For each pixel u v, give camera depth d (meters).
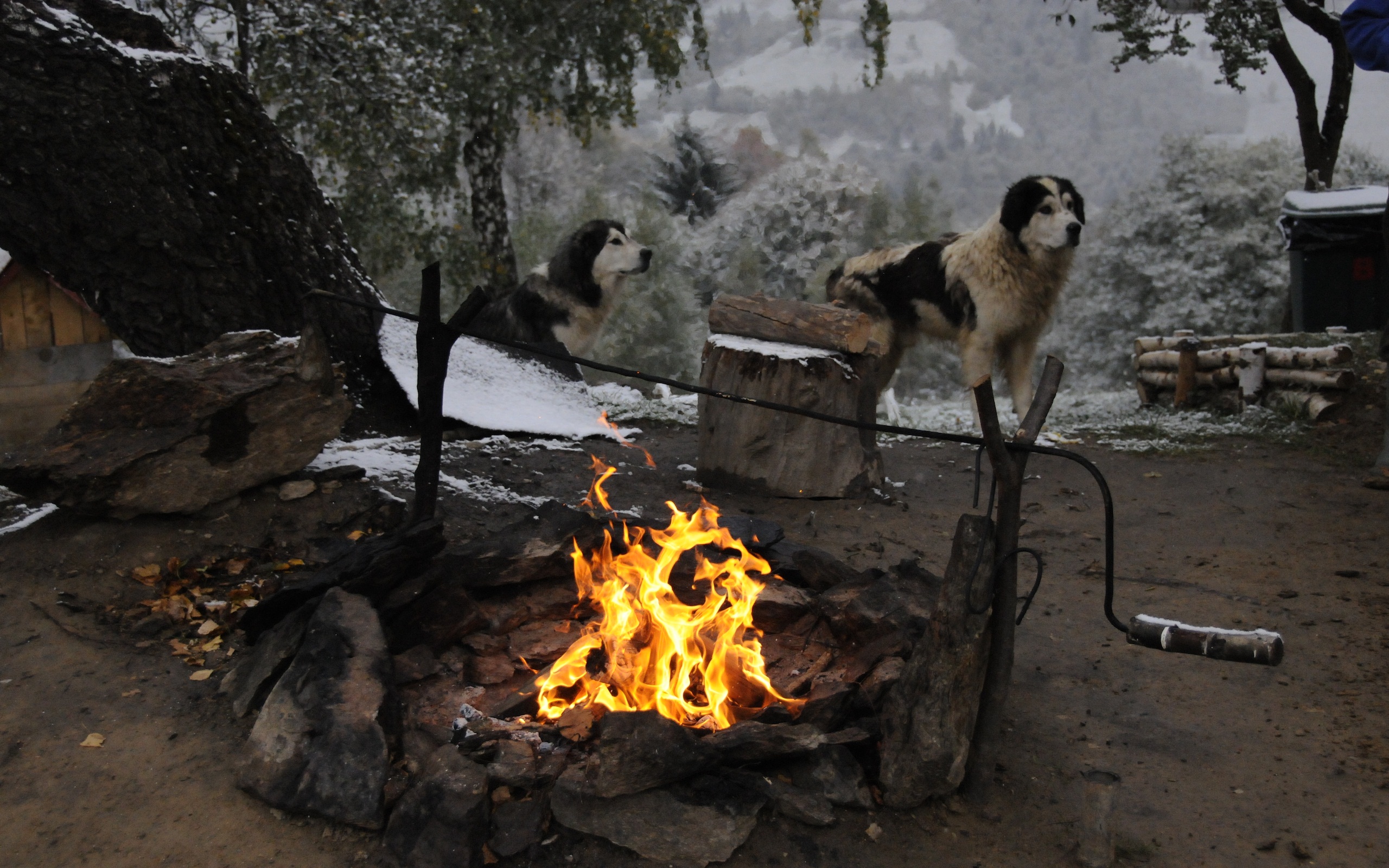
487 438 6.52
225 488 4.25
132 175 5.45
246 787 2.79
